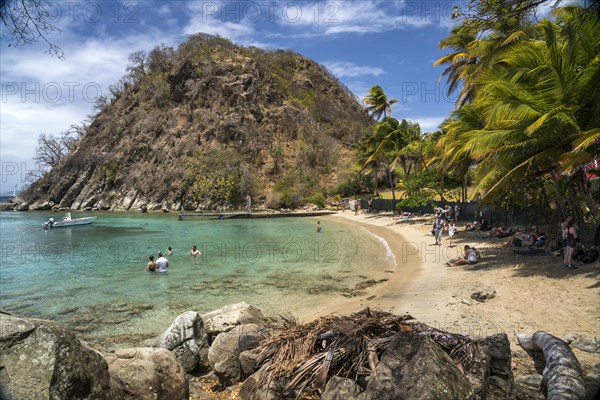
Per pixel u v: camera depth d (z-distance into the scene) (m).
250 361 6.57
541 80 15.81
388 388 4.48
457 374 4.46
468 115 23.89
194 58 103.06
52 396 3.62
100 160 93.44
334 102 111.94
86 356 4.18
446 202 41.94
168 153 86.44
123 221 56.59
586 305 10.86
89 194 90.62
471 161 27.25
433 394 4.17
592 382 5.87
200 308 14.29
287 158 87.06
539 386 6.29
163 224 51.81
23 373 3.63
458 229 31.69
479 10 5.89
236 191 77.88
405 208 50.47
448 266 19.31
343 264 22.42
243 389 5.98
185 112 93.12
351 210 66.75
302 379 5.59
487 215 30.80
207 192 78.06
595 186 20.98
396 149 48.16
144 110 99.12
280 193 76.62
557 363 6.04
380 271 20.19
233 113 89.75
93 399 4.09
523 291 13.00
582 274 13.89
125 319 13.17
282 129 92.88
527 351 7.75
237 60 102.62
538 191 24.11
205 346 8.34
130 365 5.65
